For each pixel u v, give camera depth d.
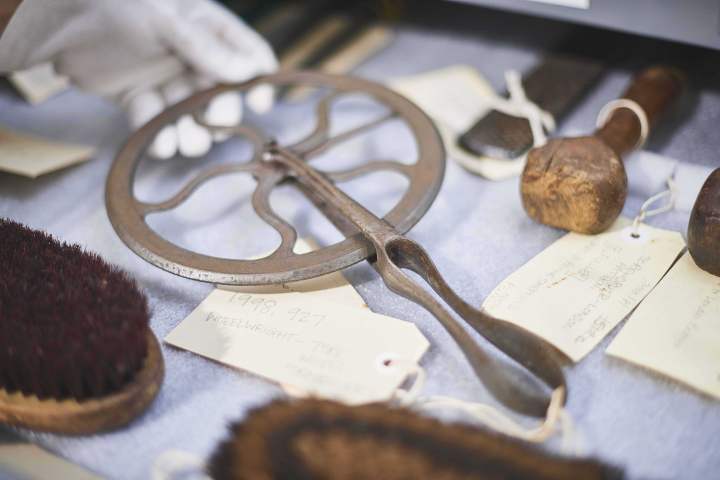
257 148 0.57
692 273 0.48
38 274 0.47
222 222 0.56
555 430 0.42
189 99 0.61
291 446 0.39
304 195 0.54
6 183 0.61
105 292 0.45
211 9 0.64
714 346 0.44
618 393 0.43
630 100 0.56
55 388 0.42
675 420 0.42
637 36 0.67
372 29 0.74
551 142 0.51
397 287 0.45
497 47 0.70
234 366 0.46
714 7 0.54
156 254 0.50
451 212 0.55
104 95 0.65
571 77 0.64
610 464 0.40
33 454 0.45
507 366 0.44
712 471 0.40
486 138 0.59
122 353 0.42
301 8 0.77
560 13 0.60
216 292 0.50
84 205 0.58
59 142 0.64
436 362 0.45
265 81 0.62
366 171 0.54
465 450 0.39
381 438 0.39
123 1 0.60
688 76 0.63
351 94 0.65
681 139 0.58
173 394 0.45
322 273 0.48
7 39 0.59
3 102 0.70
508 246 0.52
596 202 0.49
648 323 0.46
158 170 0.61
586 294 0.48
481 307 0.48
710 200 0.46
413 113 0.57
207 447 0.43
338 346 0.46
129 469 0.42
